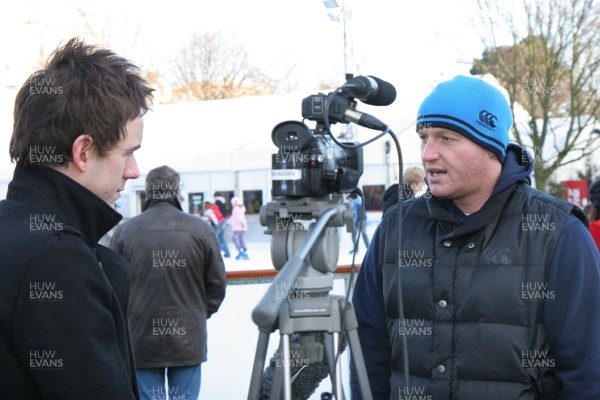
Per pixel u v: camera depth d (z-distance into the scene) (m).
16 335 1.21
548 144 16.86
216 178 16.03
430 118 1.68
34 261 1.21
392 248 1.81
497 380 1.60
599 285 1.57
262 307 1.24
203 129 10.02
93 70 1.37
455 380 1.63
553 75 16.16
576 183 17.61
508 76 16.34
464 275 1.66
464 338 1.63
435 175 1.68
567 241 1.60
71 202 1.34
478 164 1.66
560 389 1.63
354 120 1.57
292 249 1.51
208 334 3.87
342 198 1.61
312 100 1.54
